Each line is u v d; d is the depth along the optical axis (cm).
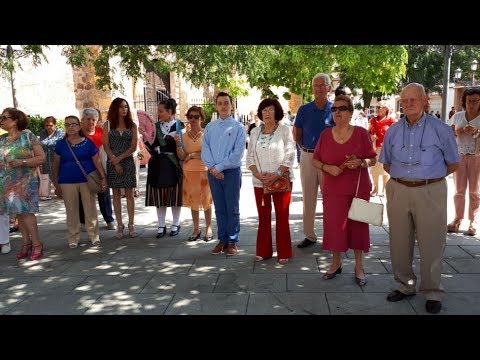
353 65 1528
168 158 630
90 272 521
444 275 476
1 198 550
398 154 399
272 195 527
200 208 625
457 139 620
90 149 611
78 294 457
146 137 641
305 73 1495
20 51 812
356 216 431
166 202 642
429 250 391
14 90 920
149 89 1867
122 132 634
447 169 395
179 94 2122
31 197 557
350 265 519
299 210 810
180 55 837
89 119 714
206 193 622
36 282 495
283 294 439
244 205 877
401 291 424
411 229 410
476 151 598
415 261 529
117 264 546
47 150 932
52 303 436
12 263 564
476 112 602
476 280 461
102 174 625
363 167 441
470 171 612
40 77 1288
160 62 891
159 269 523
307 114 572
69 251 605
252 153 522
